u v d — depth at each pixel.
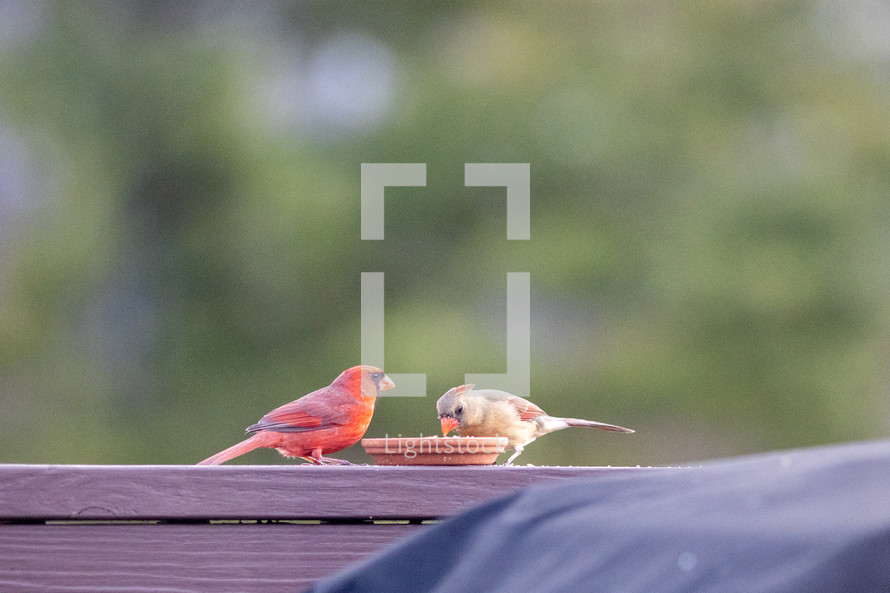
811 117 14.86
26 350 14.51
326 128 15.14
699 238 14.24
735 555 1.00
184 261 14.77
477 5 15.30
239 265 14.59
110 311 14.86
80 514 2.14
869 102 14.99
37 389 14.55
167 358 14.69
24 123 14.60
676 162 14.55
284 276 14.43
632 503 1.15
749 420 14.26
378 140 14.69
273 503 2.18
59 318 14.65
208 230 14.79
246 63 15.11
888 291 14.38
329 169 14.66
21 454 14.38
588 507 1.18
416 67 15.16
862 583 0.94
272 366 14.49
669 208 14.38
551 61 14.91
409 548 1.26
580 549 1.10
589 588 1.04
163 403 14.68
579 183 14.47
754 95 14.85
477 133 14.58
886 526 0.96
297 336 14.49
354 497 2.19
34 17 14.97
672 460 14.18
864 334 14.27
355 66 15.46
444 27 15.47
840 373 14.08
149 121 14.84
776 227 14.31
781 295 13.94
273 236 14.43
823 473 1.09
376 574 1.25
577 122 14.58
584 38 15.05
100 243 14.65
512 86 14.77
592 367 14.06
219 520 2.18
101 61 14.84
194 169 14.77
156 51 15.05
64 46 14.80
